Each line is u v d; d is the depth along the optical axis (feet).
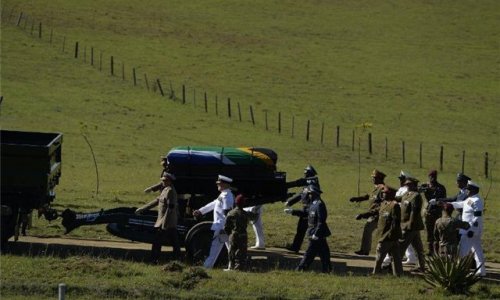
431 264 164.25
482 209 175.11
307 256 172.45
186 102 582.76
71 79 602.44
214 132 514.27
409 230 174.19
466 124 589.73
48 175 174.40
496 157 510.99
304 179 185.47
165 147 465.88
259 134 520.42
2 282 149.69
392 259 173.88
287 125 550.36
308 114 582.76
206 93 613.52
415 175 444.96
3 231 176.76
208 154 182.80
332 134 538.06
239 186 183.21
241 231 168.76
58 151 191.83
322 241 172.04
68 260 165.07
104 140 466.29
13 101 526.98
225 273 163.43
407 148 517.55
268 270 172.65
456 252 166.20
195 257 175.42
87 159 419.74
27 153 172.76
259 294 151.02
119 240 204.33
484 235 238.07
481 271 174.40
